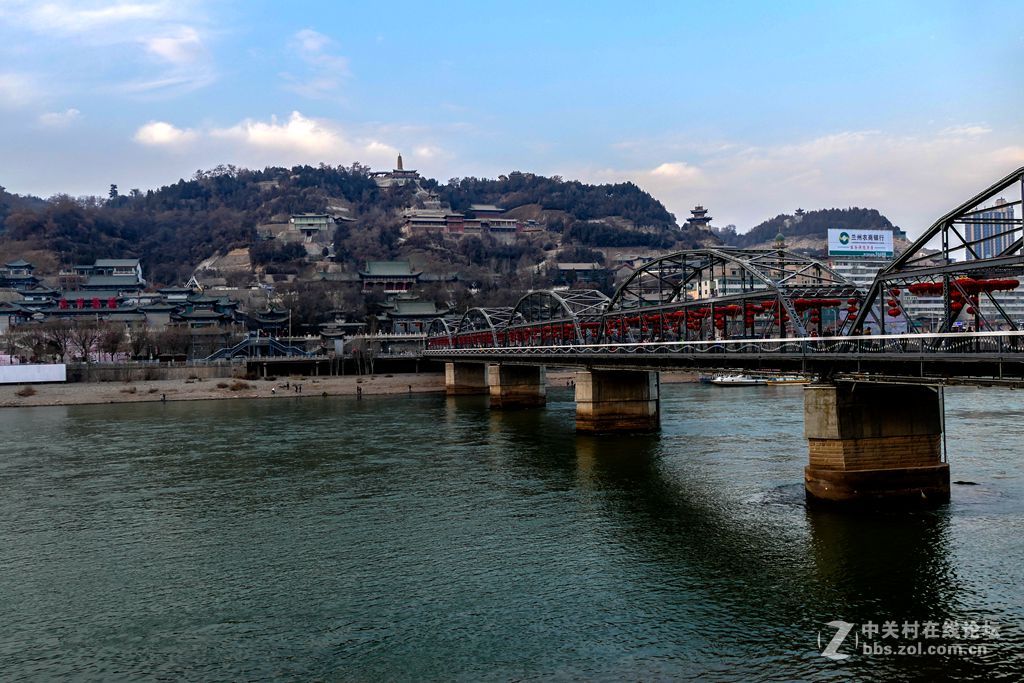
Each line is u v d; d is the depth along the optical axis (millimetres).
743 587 32250
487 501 48406
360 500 49719
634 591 32469
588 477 54031
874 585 31672
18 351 162875
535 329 118188
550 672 25859
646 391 73750
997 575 32094
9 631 30203
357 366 161000
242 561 37906
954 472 48125
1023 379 30297
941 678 24750
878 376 37000
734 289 151000
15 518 46656
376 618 30609
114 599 33250
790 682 24797
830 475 41062
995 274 36281
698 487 49188
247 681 25797
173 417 101500
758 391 122562
